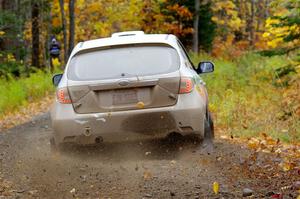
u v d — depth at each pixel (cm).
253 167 1405
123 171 1399
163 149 1606
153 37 1669
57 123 1541
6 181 1363
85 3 9000
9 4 6519
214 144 1769
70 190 1255
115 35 1783
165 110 1511
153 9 8238
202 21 8175
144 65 1570
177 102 1524
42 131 2439
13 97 3750
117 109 1519
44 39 7912
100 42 1652
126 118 1511
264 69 4172
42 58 8312
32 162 1579
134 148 1602
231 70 4244
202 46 8300
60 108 1547
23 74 5312
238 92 3394
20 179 1379
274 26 3109
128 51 1603
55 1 8225
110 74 1557
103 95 1529
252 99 3066
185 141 1602
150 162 1495
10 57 5731
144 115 1511
